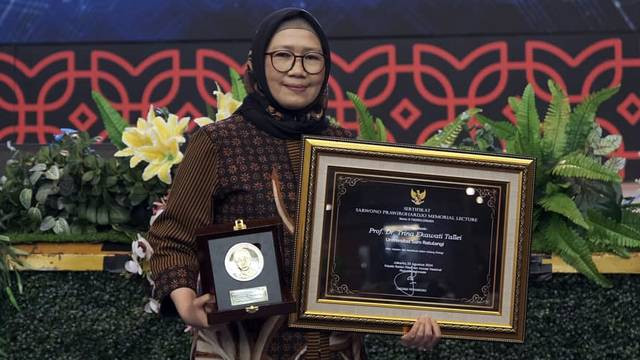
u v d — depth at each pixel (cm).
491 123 264
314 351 192
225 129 198
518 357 242
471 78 617
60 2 633
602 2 609
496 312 195
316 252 191
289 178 196
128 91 630
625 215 245
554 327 240
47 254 247
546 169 244
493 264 196
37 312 247
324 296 191
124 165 256
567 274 240
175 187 197
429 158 196
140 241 241
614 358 239
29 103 634
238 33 626
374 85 622
